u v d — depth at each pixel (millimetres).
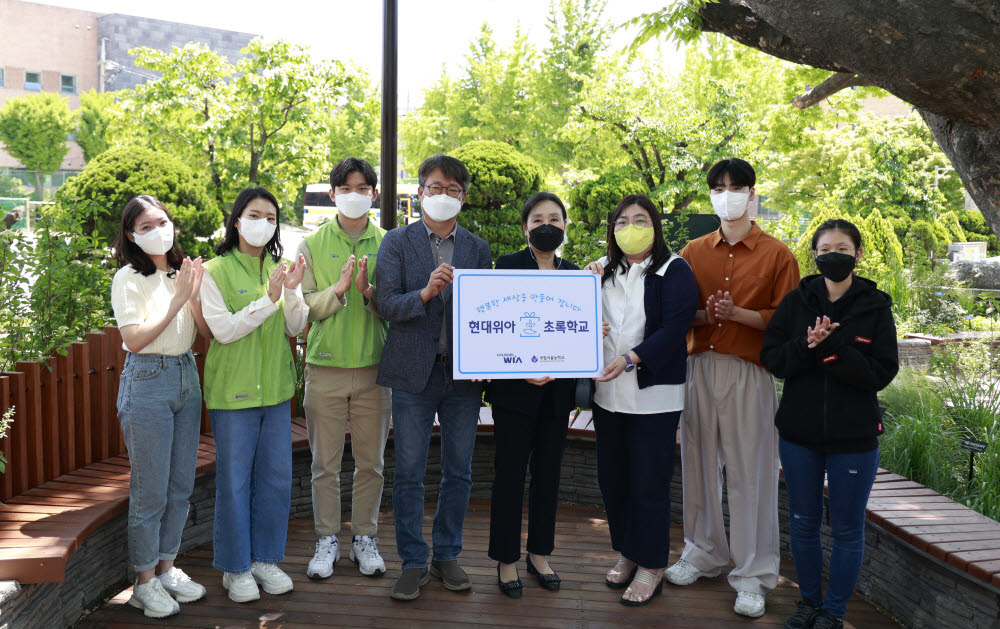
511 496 3430
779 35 3365
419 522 3490
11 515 3119
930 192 18344
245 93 12164
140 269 3074
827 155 18141
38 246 4406
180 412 3201
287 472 3467
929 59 2533
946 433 4652
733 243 3479
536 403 3357
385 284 3326
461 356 3219
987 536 3201
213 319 3148
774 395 3490
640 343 3322
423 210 3406
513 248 8461
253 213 3264
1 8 34281
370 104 12953
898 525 3311
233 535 3316
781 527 4105
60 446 3664
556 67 22984
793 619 3215
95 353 3871
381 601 3428
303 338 5188
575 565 3885
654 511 3387
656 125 13570
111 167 9086
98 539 3346
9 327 4141
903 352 8023
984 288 11977
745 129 13719
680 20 3727
